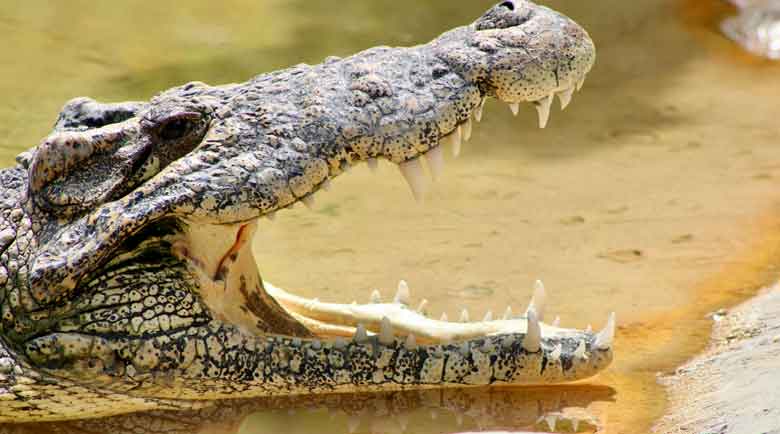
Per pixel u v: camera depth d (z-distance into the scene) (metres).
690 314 13.98
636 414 11.61
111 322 11.32
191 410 11.83
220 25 23.59
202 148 11.43
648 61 22.03
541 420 11.55
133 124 11.66
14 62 21.56
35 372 11.42
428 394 12.05
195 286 11.52
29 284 11.28
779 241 15.79
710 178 17.75
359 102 11.55
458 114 11.73
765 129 19.36
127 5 24.53
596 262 15.41
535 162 18.48
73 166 11.55
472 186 17.73
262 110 11.56
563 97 12.34
